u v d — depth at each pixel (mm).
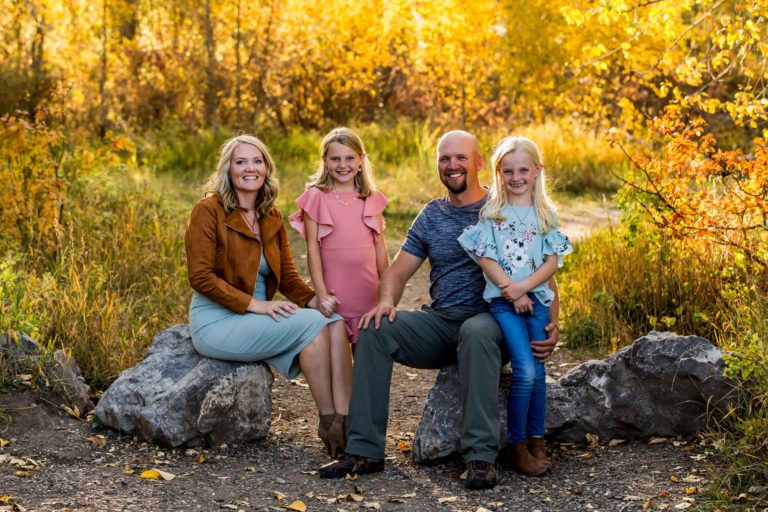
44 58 14336
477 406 4227
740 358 4312
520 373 4301
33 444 4410
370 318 4492
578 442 4648
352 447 4324
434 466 4449
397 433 4965
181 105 15289
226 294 4551
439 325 4512
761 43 6559
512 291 4332
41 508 3707
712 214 5891
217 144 14062
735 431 4328
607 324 6285
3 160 7512
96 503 3801
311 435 4902
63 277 6316
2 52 13117
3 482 3941
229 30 14758
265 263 4738
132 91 15328
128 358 5465
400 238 10117
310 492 4098
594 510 3867
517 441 4332
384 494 4105
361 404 4359
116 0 14711
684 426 4508
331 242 4762
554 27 13164
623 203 6094
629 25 7164
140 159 13617
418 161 13695
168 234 7695
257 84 14984
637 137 12023
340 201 4785
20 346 4938
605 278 6582
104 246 7402
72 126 12625
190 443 4516
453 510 3926
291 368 4656
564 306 6730
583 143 14102
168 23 15930
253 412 4660
